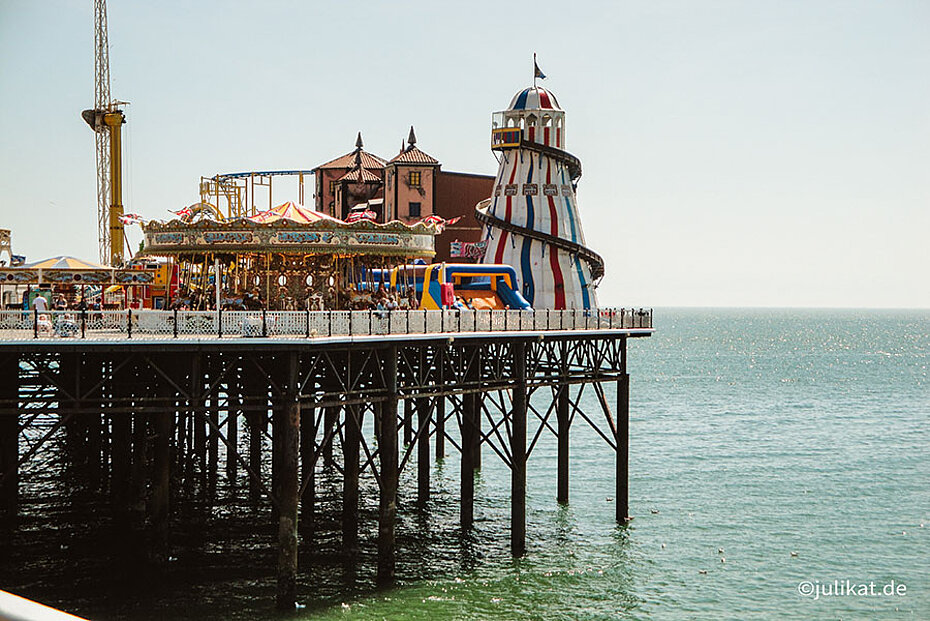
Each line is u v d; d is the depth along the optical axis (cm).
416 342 3828
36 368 4066
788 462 7050
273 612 3422
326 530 4575
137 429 4138
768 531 4941
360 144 10156
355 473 4328
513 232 6944
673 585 4031
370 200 9850
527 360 4856
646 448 7644
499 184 7075
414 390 3944
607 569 4209
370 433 7931
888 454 7475
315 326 3406
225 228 4291
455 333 4031
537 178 6981
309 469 3544
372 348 3659
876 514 5362
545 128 7000
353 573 3956
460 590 3841
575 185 7256
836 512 5400
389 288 5506
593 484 6012
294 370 3338
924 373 16638
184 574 3809
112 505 4597
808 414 10356
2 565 3881
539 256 6938
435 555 4288
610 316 4862
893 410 10800
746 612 3747
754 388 13800
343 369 4050
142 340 3269
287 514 3366
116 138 10038
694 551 4531
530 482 5994
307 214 4575
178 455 5347
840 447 7838
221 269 4734
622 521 4988
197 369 3331
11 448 4559
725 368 18212
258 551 4138
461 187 9250
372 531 4606
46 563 3912
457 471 6281
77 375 3272
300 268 4556
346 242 4369
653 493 5788
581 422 9362
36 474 5750
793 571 4281
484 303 5500
